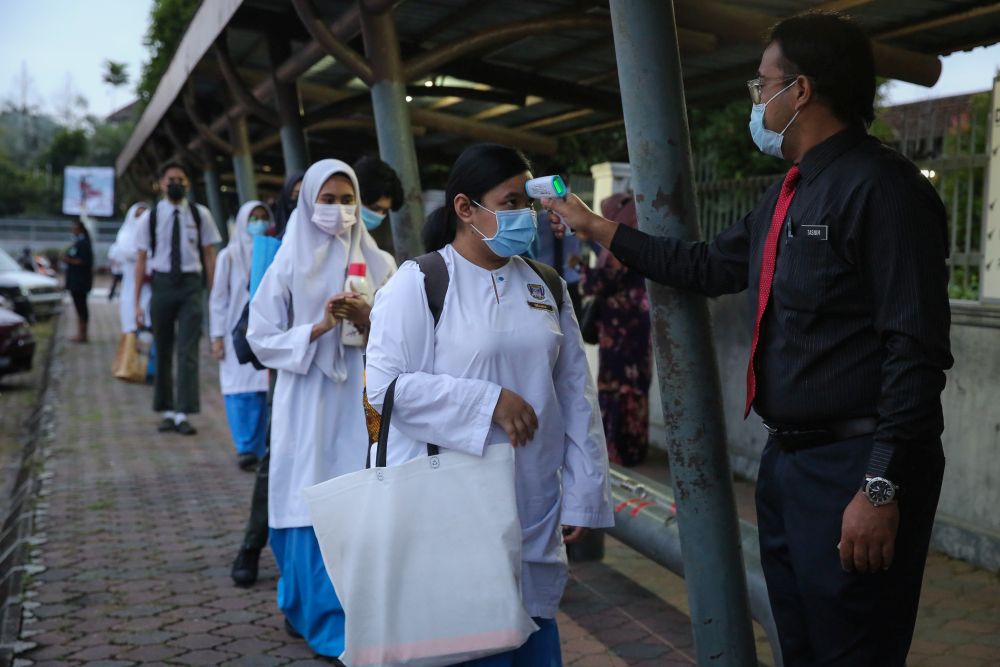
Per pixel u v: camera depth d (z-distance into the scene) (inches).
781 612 103.8
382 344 105.4
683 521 121.9
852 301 92.7
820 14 99.5
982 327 211.8
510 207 105.1
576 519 108.1
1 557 228.8
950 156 231.3
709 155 484.4
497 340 104.3
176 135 510.9
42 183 2719.0
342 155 443.8
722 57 249.8
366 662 101.7
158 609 186.7
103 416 403.9
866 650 95.1
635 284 292.7
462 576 100.4
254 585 201.0
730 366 301.4
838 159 95.1
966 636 174.6
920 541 93.7
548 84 282.8
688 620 184.1
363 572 101.8
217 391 472.4
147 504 266.5
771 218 102.4
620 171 348.2
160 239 358.9
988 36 215.8
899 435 87.3
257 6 278.1
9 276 832.3
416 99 362.6
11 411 453.1
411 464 101.7
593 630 178.9
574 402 111.2
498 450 101.9
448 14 244.8
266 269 178.1
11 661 161.9
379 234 260.4
